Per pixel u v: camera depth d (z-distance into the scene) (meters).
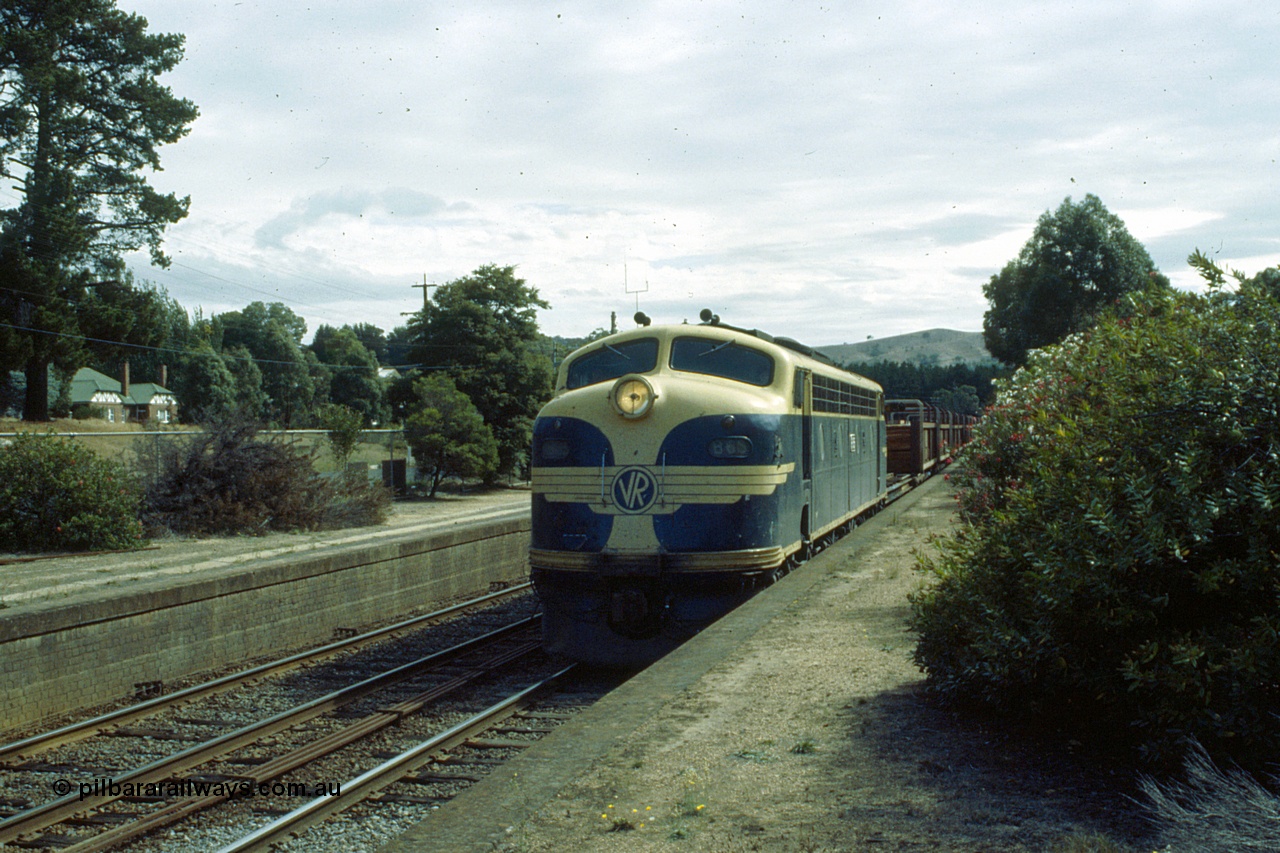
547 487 11.16
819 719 6.50
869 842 4.61
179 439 24.22
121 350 40.72
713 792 5.30
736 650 8.55
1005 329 57.09
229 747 8.84
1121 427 5.75
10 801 7.71
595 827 4.91
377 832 6.74
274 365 83.06
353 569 15.65
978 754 5.72
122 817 7.21
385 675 11.29
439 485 42.91
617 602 10.63
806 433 12.80
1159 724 5.01
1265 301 5.75
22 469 20.09
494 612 16.45
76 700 10.76
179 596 12.19
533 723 9.38
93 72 38.47
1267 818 4.29
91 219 39.91
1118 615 5.17
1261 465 5.20
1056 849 4.43
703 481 10.61
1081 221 48.22
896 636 8.75
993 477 11.28
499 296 44.88
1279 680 4.74
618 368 12.29
